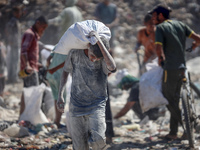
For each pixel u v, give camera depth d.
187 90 15.84
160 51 16.27
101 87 11.34
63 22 27.95
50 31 41.16
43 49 22.22
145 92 17.83
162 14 17.00
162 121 20.61
